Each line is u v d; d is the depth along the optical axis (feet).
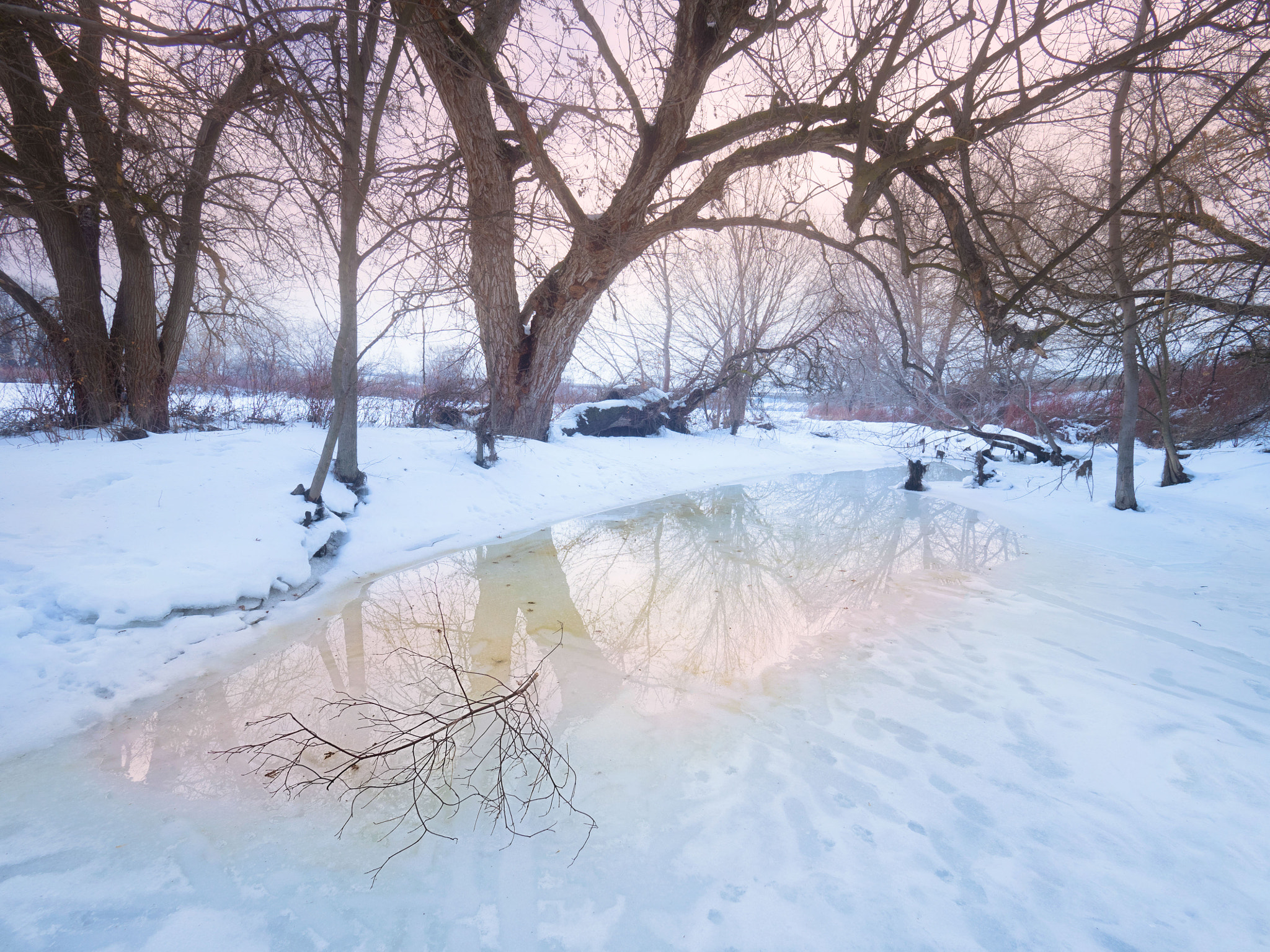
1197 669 14.96
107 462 22.20
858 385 78.89
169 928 7.79
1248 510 29.94
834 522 31.27
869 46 12.76
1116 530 28.32
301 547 20.16
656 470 42.04
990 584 21.44
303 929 7.89
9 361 31.78
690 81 25.12
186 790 10.29
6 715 11.63
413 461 30.50
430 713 12.84
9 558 15.90
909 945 7.72
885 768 11.27
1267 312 15.85
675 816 10.03
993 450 57.88
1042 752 11.71
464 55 21.72
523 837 9.55
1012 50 10.93
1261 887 8.55
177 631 15.26
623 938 7.82
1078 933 7.88
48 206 25.08
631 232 31.27
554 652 15.99
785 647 16.43
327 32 15.56
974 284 15.56
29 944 7.43
